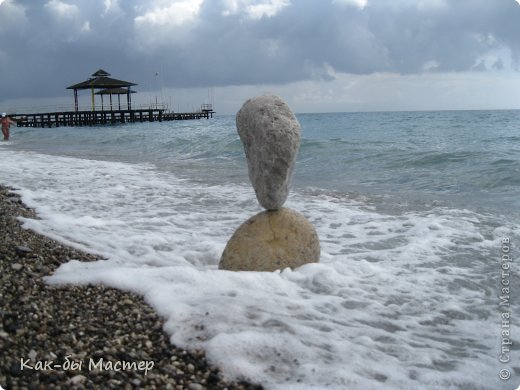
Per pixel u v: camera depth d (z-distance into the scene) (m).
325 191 9.13
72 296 3.74
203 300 3.68
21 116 52.28
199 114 57.00
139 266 4.54
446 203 7.86
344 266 4.80
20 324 3.21
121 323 3.38
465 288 4.47
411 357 3.16
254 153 4.53
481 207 7.50
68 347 3.05
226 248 4.61
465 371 3.03
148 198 8.59
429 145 15.17
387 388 2.76
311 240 4.61
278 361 2.97
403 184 9.63
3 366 2.77
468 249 5.51
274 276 4.24
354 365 2.96
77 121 47.84
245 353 3.02
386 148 14.20
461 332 3.62
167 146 18.70
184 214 7.34
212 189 9.48
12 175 11.18
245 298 3.79
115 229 6.27
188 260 5.09
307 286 4.26
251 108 4.55
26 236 5.29
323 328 3.44
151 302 3.65
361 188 9.38
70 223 6.30
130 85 46.59
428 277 4.70
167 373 2.88
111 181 10.53
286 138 4.41
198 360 2.99
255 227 4.61
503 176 9.62
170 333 3.26
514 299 4.23
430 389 2.80
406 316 3.84
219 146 16.77
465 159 11.58
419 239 5.86
